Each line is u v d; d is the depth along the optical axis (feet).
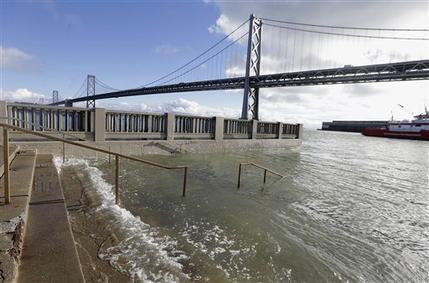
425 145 164.04
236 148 54.49
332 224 18.11
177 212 17.17
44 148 29.68
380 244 15.51
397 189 33.14
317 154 71.82
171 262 10.80
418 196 29.66
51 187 14.67
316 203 22.99
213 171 32.71
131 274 9.49
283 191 26.05
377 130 266.16
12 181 13.28
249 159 46.42
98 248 11.00
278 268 11.66
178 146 43.60
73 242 9.06
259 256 12.53
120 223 13.89
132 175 26.13
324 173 40.65
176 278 9.72
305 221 18.11
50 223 10.29
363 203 24.53
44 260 7.88
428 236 17.29
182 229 14.60
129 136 37.99
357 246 14.92
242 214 18.02
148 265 10.25
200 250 12.38
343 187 31.24
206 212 17.72
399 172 49.70
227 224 16.02
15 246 7.80
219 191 23.59
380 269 12.53
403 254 14.38
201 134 47.96
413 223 19.80
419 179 42.47
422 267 13.02
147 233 13.30
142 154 38.60
